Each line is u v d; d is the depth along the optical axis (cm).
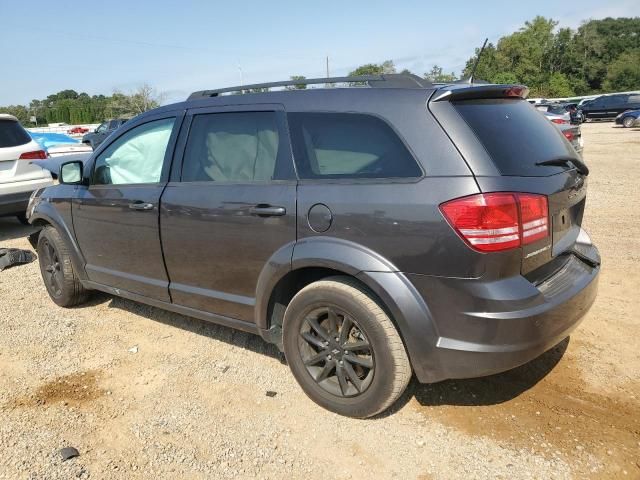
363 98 278
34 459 271
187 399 320
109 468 263
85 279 439
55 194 451
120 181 396
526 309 240
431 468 254
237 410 307
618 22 9688
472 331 242
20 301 497
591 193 893
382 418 293
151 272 374
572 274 282
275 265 292
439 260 243
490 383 320
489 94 273
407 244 249
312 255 275
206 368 357
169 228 347
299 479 251
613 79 7650
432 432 279
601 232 633
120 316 452
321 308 287
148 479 255
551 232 261
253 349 382
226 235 316
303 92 303
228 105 333
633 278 471
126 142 392
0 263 606
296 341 302
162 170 360
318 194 277
